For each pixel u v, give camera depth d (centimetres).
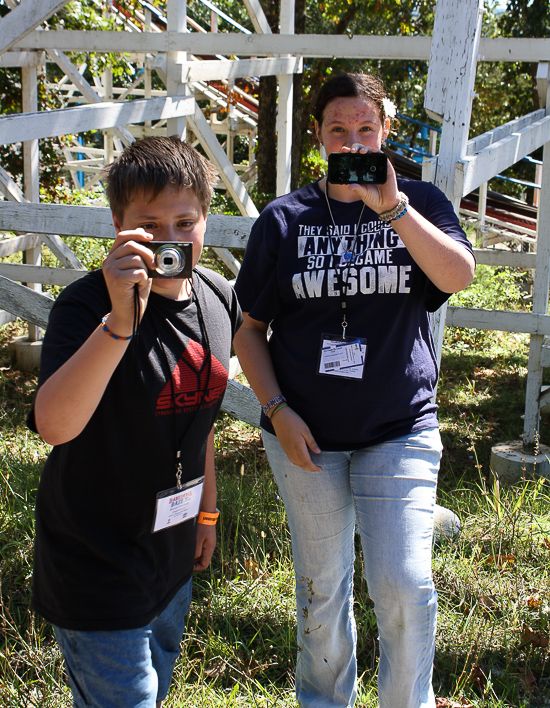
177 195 161
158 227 163
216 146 612
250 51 595
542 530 372
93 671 163
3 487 393
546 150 483
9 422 538
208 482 204
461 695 256
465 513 394
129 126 1279
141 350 159
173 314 167
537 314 483
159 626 185
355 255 210
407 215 188
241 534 359
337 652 222
